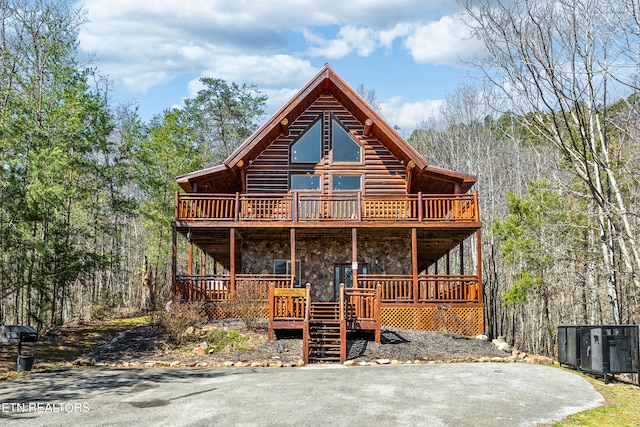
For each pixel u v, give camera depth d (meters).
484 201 40.06
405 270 22.64
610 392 11.23
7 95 18.81
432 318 19.17
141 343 16.77
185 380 12.38
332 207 20.58
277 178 22.91
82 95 22.36
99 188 24.52
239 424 8.70
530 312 29.91
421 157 20.55
